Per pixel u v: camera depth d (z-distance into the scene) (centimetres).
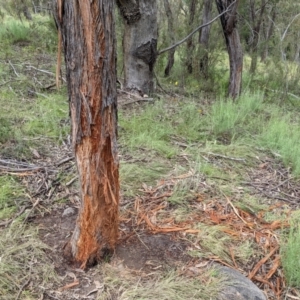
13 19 1064
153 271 242
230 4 579
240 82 621
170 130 461
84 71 199
